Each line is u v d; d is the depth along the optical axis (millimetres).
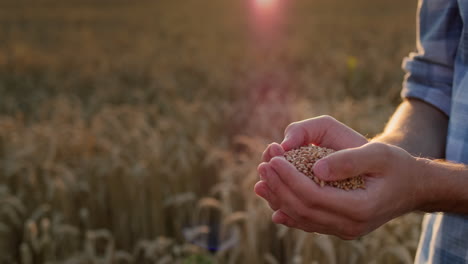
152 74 12539
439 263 1087
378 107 6617
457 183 934
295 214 971
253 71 11531
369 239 3090
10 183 4797
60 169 4363
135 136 5328
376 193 915
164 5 38812
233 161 4625
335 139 1199
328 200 892
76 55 16359
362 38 16844
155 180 4254
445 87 1215
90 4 41094
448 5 1189
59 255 3764
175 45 17656
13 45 19078
